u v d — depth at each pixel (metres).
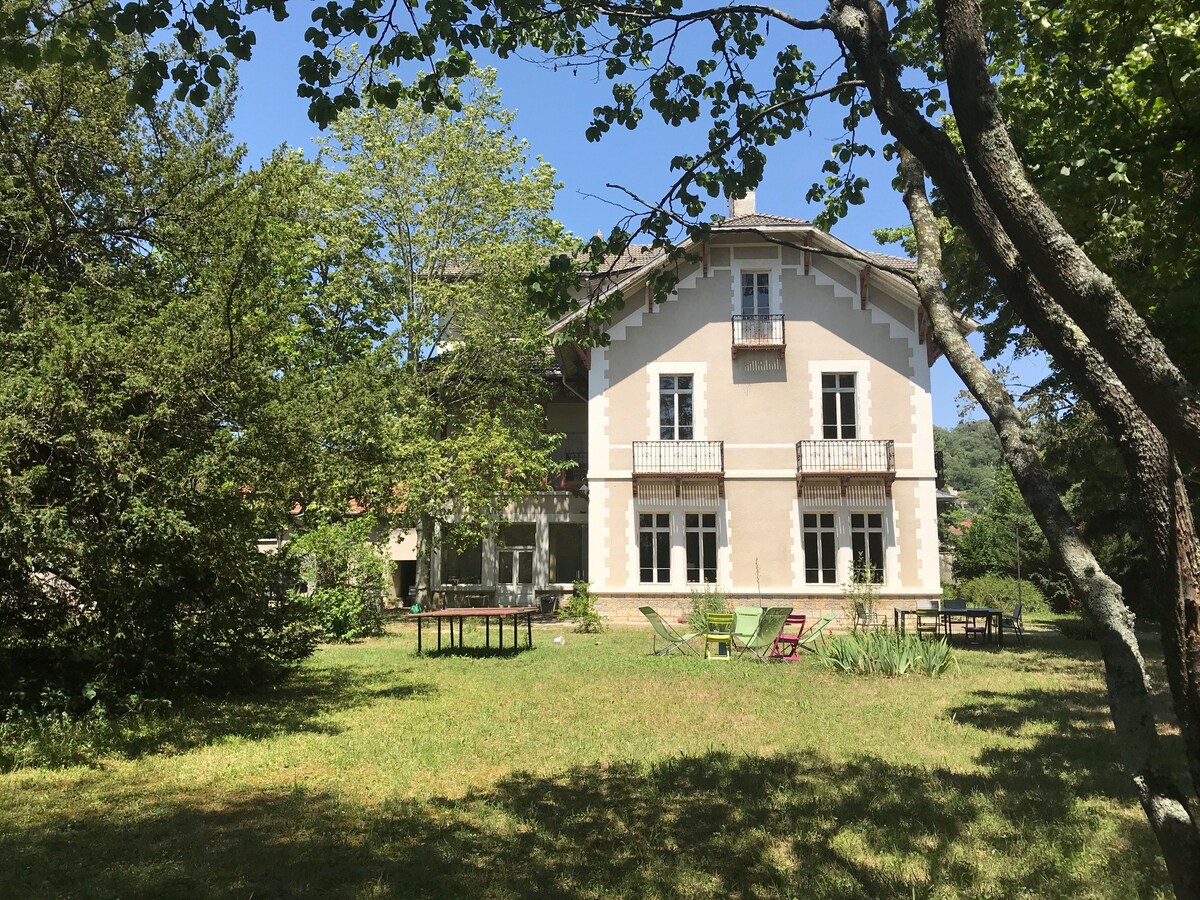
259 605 11.89
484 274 26.61
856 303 25.00
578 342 5.59
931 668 14.27
